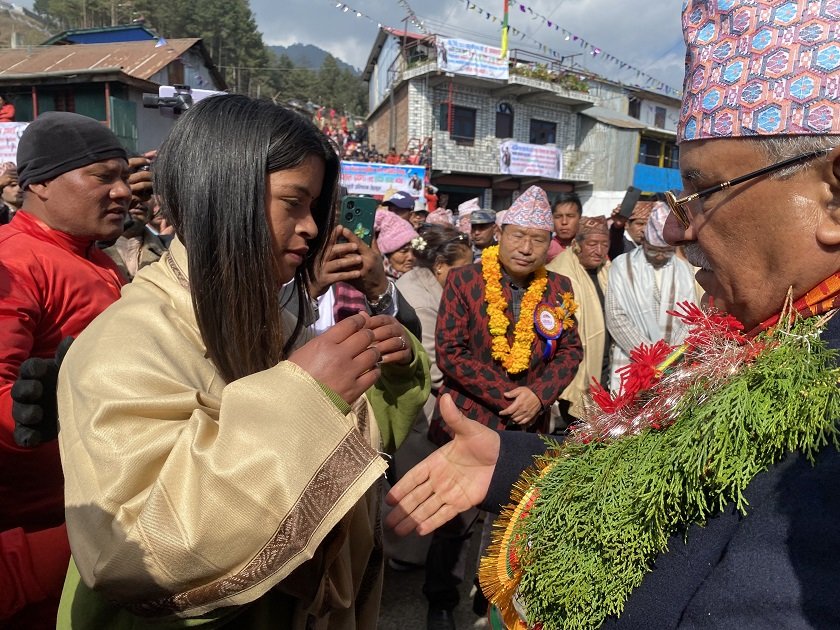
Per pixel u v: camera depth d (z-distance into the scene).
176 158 0.96
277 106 1.01
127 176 2.04
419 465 1.22
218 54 45.72
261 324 0.98
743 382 0.74
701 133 0.79
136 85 13.86
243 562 0.77
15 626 1.25
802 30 0.70
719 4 0.77
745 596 0.65
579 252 4.02
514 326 2.64
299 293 1.29
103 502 0.78
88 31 21.97
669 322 3.15
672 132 23.31
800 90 0.70
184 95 3.64
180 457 0.77
